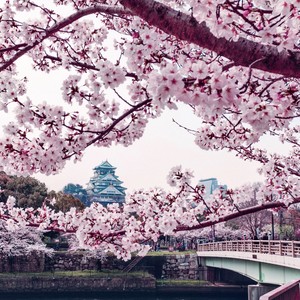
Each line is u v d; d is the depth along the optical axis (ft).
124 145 22.31
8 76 18.97
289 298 28.60
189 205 29.12
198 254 172.14
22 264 164.04
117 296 154.81
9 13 19.67
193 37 13.51
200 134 23.88
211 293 157.38
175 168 27.89
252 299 91.50
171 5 19.08
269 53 13.34
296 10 11.75
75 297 151.84
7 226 29.89
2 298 146.10
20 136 19.72
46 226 29.53
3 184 186.91
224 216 28.84
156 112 21.18
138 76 16.43
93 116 19.52
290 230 187.52
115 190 334.24
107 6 17.33
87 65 20.88
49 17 22.61
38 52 23.16
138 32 17.66
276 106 14.55
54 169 20.52
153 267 173.88
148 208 28.43
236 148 28.32
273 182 29.01
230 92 11.57
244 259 106.32
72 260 171.94
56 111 19.04
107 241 28.60
